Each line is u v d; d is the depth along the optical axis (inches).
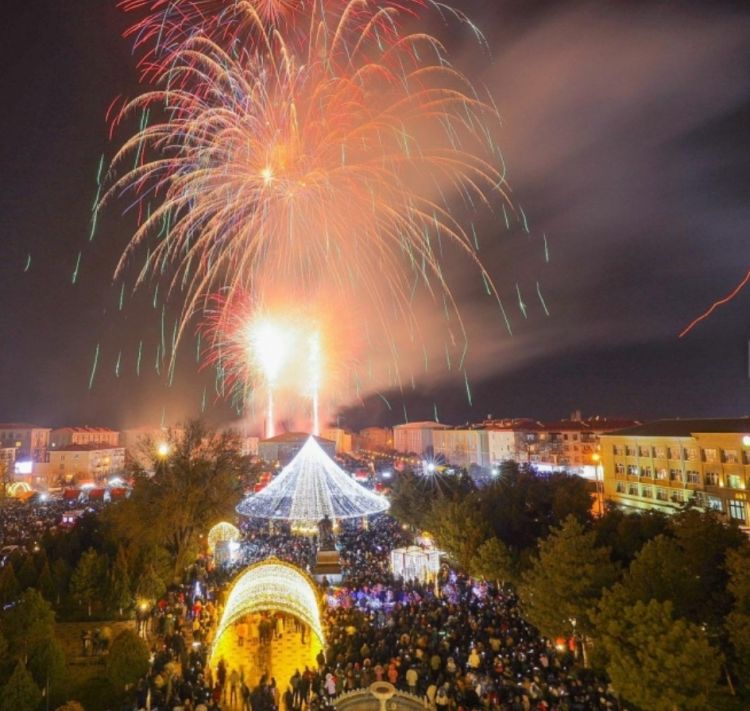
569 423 5132.9
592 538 1261.1
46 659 1088.2
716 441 2684.5
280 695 1114.7
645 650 920.9
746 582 973.2
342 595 1700.3
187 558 2068.2
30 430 6304.1
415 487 2817.4
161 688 1056.8
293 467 2827.3
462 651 1209.4
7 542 2299.5
